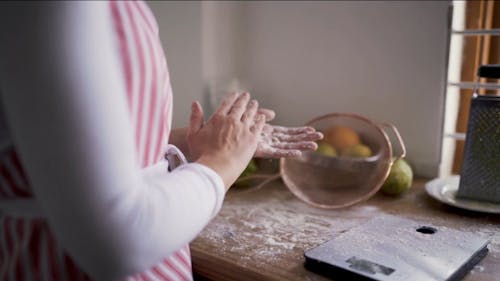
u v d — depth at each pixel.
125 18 0.40
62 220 0.34
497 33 0.88
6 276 0.47
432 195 0.81
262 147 0.63
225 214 0.79
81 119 0.32
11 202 0.44
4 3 0.32
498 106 0.74
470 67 1.00
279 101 1.16
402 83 0.98
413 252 0.56
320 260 0.54
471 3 0.97
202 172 0.43
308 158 0.93
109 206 0.34
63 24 0.32
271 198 0.88
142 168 0.45
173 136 0.67
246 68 1.20
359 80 1.03
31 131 0.32
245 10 1.17
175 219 0.38
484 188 0.77
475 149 0.77
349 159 0.90
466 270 0.54
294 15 1.09
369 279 0.49
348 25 1.02
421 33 0.93
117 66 0.36
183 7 1.09
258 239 0.67
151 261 0.38
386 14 0.97
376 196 0.88
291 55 1.11
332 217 0.77
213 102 1.11
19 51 0.32
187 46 1.10
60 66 0.32
